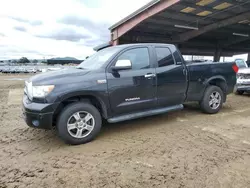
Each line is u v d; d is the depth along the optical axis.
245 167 2.74
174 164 2.82
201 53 30.05
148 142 3.59
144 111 4.28
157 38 20.19
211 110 5.28
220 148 3.32
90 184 2.40
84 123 3.58
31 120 3.37
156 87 4.27
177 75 4.55
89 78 3.57
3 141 3.71
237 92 8.70
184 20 15.42
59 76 3.46
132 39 18.94
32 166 2.82
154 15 13.40
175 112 5.59
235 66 5.66
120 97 3.86
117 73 3.85
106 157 3.06
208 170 2.66
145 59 4.24
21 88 12.29
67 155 3.14
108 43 18.00
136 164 2.84
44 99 3.26
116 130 4.24
